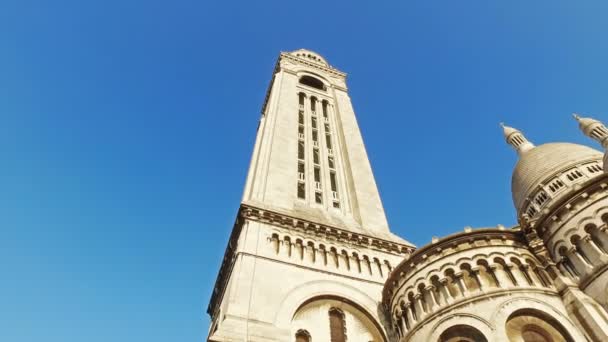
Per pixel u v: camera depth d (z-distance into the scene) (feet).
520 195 192.34
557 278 83.76
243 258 102.68
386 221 138.82
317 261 110.63
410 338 86.94
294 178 148.36
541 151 198.18
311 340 93.86
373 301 105.09
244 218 115.14
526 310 78.59
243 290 95.14
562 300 80.59
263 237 111.04
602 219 82.58
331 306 102.89
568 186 170.60
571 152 187.52
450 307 82.99
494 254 88.74
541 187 179.83
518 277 84.38
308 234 117.50
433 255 93.66
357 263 115.34
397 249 123.75
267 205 122.42
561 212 89.51
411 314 90.43
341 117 199.82
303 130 182.70
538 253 89.10
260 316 91.09
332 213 138.21
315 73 243.40
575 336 73.72
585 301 77.10
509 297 80.23
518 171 200.75
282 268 104.73
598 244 82.02
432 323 83.66
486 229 93.04
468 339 78.64
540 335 76.33
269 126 173.88
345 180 159.43
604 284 76.69
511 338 74.90
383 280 112.16
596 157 180.45
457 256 90.38
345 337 97.50
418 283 91.81
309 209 134.31
